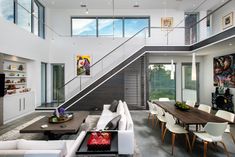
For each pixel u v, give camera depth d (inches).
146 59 306.8
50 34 356.8
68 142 118.2
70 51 355.6
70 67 354.3
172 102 222.8
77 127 149.0
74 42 356.5
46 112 283.9
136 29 375.9
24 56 262.2
